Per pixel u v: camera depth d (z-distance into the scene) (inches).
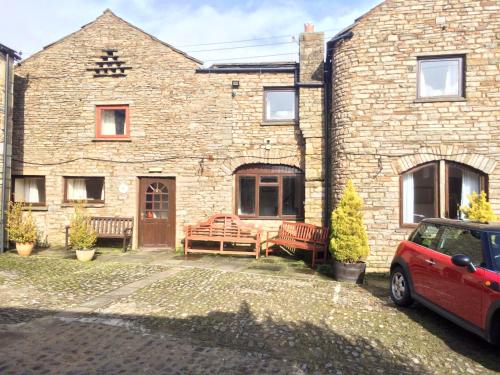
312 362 151.7
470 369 150.8
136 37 419.5
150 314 201.5
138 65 418.3
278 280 283.6
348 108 330.3
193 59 410.6
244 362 149.3
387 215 319.6
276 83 403.2
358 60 327.3
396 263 236.4
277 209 409.1
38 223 428.1
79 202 406.9
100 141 422.9
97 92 424.2
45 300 224.5
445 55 314.5
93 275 288.7
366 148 324.5
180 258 366.9
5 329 177.9
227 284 266.1
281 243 365.7
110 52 424.2
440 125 311.9
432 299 195.9
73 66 426.3
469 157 306.0
